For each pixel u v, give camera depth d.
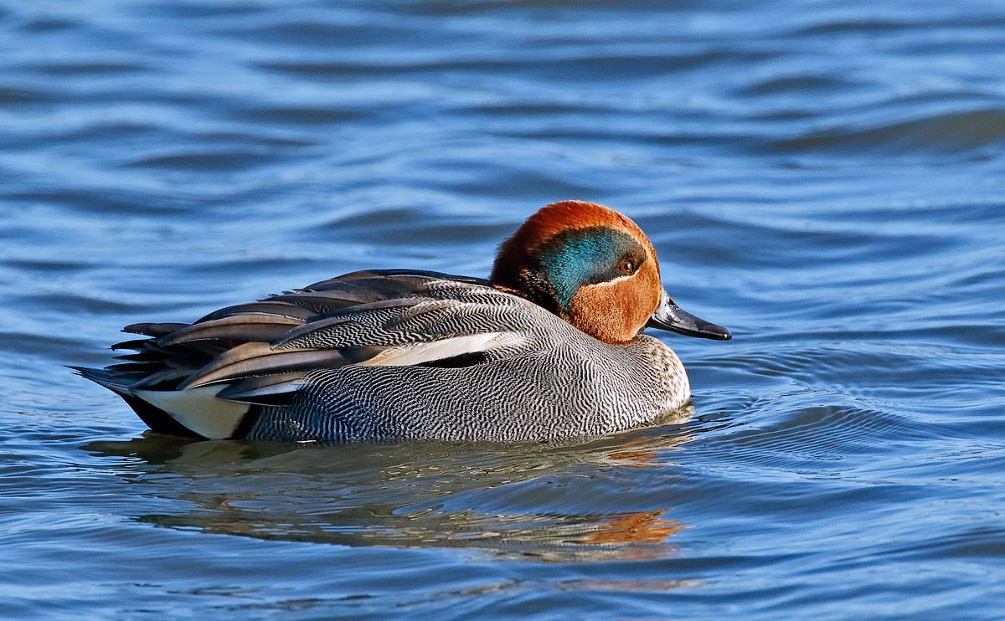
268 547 10.20
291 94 24.62
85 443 12.71
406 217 19.50
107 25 27.88
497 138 22.77
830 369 14.60
